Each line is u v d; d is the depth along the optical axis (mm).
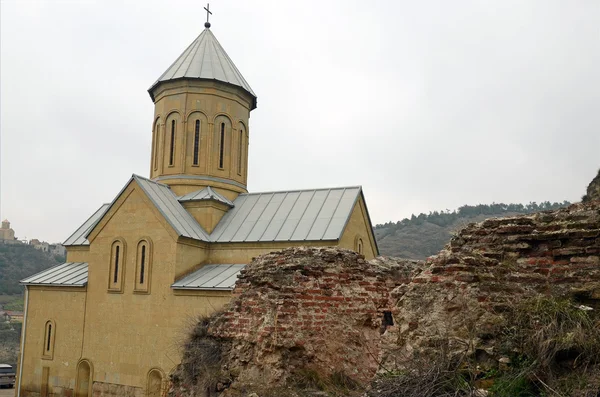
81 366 23719
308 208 24469
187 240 22984
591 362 5875
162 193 25109
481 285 7078
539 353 6070
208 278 21984
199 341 11047
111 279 23656
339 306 10648
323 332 10297
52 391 24172
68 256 28766
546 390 5742
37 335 25156
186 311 21391
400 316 7402
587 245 7223
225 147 27703
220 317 10938
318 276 10625
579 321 6285
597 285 6859
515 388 5953
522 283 7246
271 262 10977
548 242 7484
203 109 27344
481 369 6371
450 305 7066
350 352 10375
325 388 9562
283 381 9500
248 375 9789
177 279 22328
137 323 22562
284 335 9867
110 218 24203
